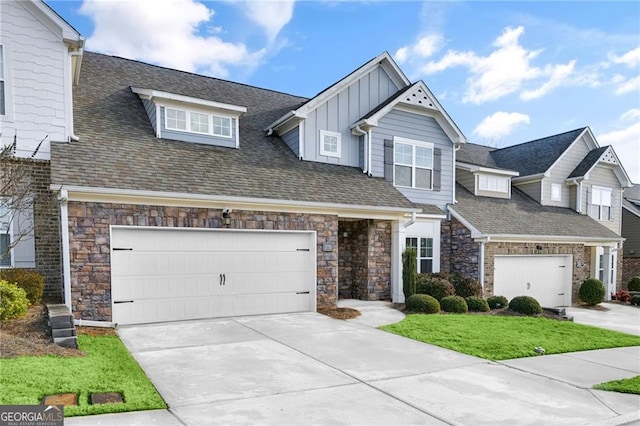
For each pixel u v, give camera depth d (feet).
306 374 18.67
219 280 31.22
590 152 66.28
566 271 53.57
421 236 45.42
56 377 15.90
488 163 65.62
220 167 33.81
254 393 16.15
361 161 43.75
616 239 57.93
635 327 37.11
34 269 28.25
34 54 28.99
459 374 19.58
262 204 31.81
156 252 28.96
